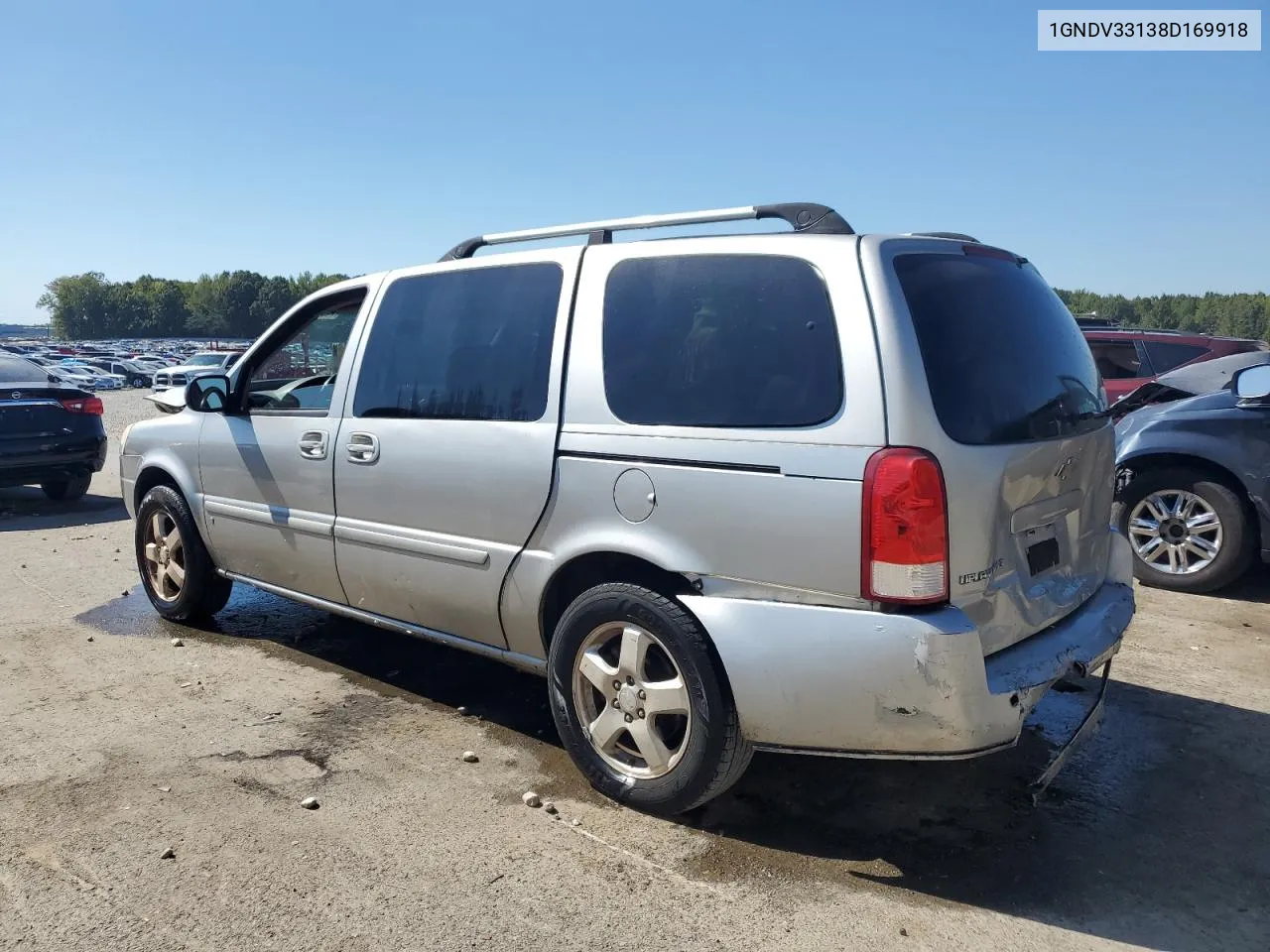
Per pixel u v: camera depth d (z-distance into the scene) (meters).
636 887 2.87
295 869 2.94
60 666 4.77
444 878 2.90
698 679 3.04
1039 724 4.10
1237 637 5.25
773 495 2.87
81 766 3.63
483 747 3.85
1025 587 3.05
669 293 3.29
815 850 3.09
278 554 4.66
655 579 3.27
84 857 2.99
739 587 2.96
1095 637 3.23
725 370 3.08
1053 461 3.13
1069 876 2.96
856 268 2.91
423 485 3.88
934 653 2.66
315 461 4.38
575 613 3.36
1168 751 3.85
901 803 3.41
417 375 4.02
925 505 2.68
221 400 4.93
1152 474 6.20
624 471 3.21
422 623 4.11
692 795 3.13
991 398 2.96
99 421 9.95
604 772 3.37
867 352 2.80
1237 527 5.86
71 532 8.55
